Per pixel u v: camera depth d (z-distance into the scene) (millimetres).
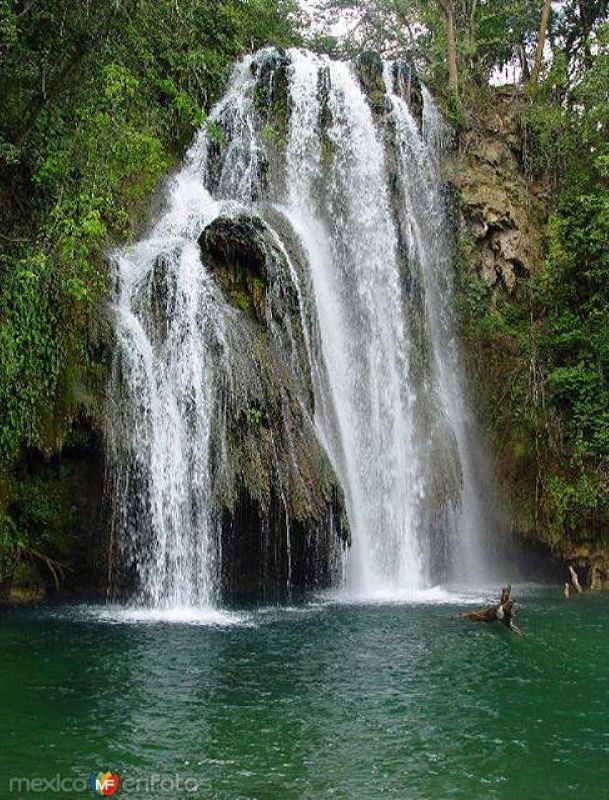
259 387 16922
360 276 24047
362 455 21234
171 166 22688
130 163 18125
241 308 17812
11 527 15734
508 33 36188
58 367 15719
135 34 20719
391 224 25562
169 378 17000
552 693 10633
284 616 15242
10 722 9109
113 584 16234
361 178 25641
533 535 23078
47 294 15844
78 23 17312
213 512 15906
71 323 16094
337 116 26000
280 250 19031
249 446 16453
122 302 17625
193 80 24766
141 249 18797
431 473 21969
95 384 16109
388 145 26406
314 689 10516
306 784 7648
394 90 28078
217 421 16312
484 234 27094
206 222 20562
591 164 28750
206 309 17266
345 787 7609
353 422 21531
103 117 17391
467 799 7422
